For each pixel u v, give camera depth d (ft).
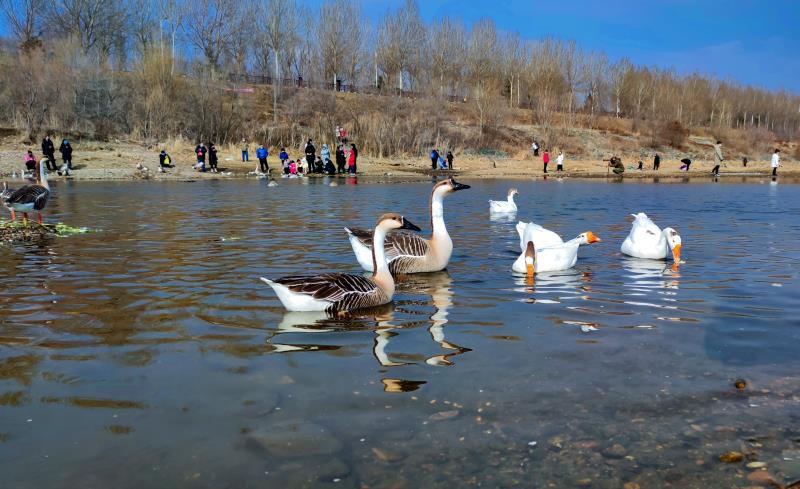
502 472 10.59
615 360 16.21
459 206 64.95
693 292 24.68
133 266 29.58
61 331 18.80
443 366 15.78
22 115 150.51
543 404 13.33
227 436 11.85
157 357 16.43
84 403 13.41
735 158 261.24
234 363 15.98
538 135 225.35
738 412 12.95
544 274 28.94
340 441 11.66
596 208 63.26
